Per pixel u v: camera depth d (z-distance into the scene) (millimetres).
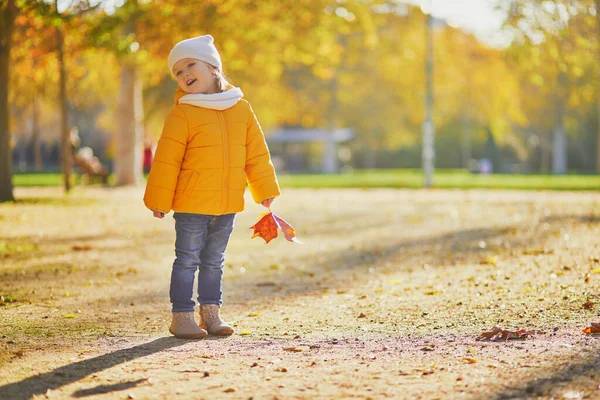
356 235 14320
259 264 10789
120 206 20828
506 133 58000
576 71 24984
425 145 32719
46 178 41594
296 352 5480
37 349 5645
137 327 6516
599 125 60750
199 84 5930
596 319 6211
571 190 28219
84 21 18891
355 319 6727
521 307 6875
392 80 54250
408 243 12828
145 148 41125
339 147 75938
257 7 23938
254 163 6066
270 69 33781
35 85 29672
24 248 12109
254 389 4523
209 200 5859
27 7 16297
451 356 5211
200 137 5809
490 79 46844
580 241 11703
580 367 4719
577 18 23203
